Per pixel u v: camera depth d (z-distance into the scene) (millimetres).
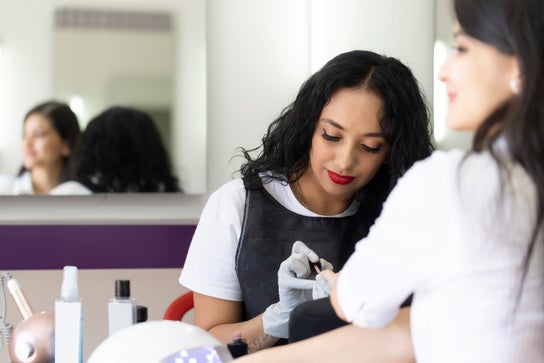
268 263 2170
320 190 2232
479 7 1200
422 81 3373
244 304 2254
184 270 2250
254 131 3480
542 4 1148
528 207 1169
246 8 3469
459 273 1174
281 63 3480
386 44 3359
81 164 3371
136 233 3453
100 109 3379
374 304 1246
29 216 3420
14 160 3357
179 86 3410
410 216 1206
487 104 1239
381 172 2250
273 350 1446
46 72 3357
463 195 1180
